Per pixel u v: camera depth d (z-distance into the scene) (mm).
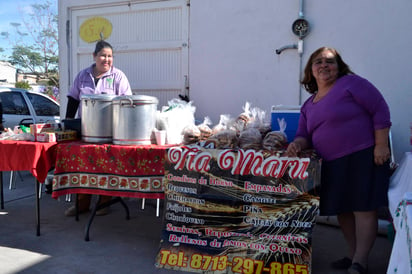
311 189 2363
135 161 2775
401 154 3717
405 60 3646
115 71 3889
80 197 3904
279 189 2420
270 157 2428
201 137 2826
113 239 3229
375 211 2416
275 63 4199
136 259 2809
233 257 2496
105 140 3066
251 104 4375
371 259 2855
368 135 2354
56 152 3076
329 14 3881
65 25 5469
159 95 5027
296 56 4078
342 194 2393
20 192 4922
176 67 4883
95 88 3773
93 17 5320
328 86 2500
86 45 5414
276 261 2428
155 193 2768
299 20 3975
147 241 3191
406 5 3596
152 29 4969
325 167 2449
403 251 1545
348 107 2338
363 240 2436
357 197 2361
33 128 3215
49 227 3514
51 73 18562
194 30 4629
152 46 4980
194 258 2561
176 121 3012
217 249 2533
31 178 5828
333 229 3584
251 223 2479
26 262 2742
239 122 2984
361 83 2350
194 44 4645
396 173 2818
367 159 2342
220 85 4531
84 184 2955
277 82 4211
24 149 3004
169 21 4844
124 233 3385
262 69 4277
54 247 3029
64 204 4340
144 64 5082
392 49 3684
